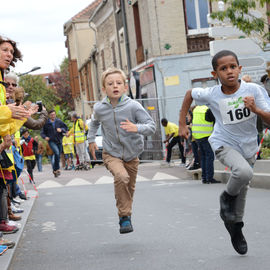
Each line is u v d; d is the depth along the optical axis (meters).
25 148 15.51
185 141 18.33
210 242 6.11
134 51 27.27
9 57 6.03
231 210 5.27
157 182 14.34
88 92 45.53
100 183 15.26
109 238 6.77
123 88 6.18
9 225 7.04
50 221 8.51
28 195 12.57
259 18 15.06
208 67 23.73
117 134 6.19
